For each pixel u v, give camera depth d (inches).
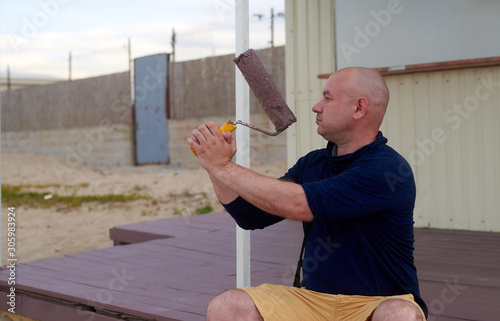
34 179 721.6
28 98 968.9
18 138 1003.9
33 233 341.7
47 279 143.7
